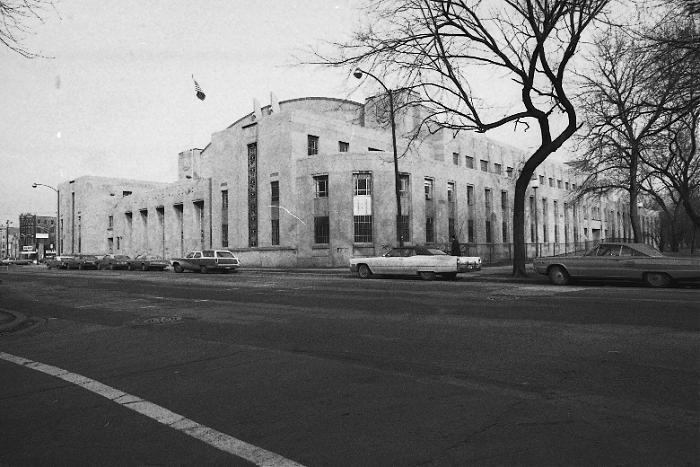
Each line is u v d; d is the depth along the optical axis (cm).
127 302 1366
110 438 384
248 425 402
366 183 3256
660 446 338
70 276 2909
